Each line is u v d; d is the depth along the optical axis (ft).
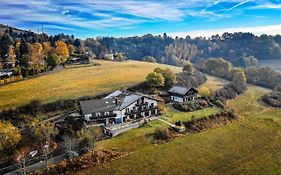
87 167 207.82
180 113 314.76
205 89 371.76
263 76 483.92
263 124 295.28
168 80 405.59
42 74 429.38
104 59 620.08
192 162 217.77
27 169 204.23
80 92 348.38
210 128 282.15
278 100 389.60
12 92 337.93
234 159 224.12
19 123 274.16
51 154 225.15
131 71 479.82
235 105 368.48
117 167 207.92
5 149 226.79
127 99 307.78
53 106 307.37
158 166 211.00
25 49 475.31
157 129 259.19
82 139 239.71
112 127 270.67
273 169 211.82
